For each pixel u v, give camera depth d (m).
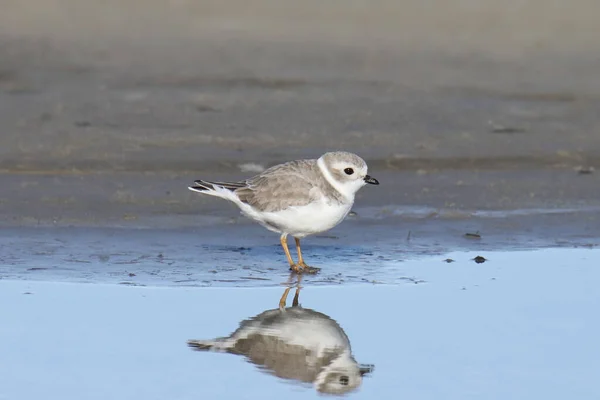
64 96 19.83
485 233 13.19
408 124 18.72
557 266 11.95
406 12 28.53
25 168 15.25
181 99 20.02
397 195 14.79
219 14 28.00
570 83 22.38
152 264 11.58
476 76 22.78
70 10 27.59
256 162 16.09
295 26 27.14
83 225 12.92
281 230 11.48
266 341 9.73
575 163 16.84
